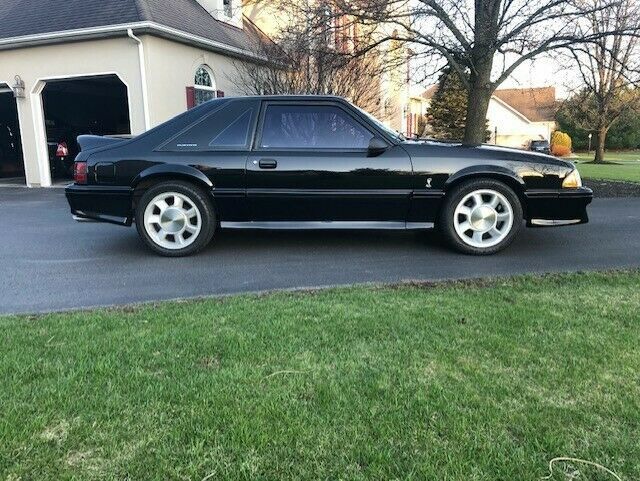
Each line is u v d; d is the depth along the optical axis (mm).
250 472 1986
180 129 5492
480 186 5383
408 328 3307
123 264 5336
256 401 2449
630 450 2109
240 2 16141
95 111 19078
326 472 1988
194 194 5457
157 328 3342
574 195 5355
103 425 2271
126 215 5535
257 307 3754
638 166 23109
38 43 12422
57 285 4609
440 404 2422
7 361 2850
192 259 5508
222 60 14062
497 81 11148
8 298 4250
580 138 45938
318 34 10852
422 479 1950
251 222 5547
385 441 2162
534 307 3691
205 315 3592
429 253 5633
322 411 2373
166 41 12141
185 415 2342
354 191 5316
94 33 11727
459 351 2973
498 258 5383
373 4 10086
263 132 5434
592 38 10039
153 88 11875
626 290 4094
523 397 2488
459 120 30625
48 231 7258
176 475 1972
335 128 5406
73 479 1947
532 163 5359
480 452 2090
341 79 12609
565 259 5309
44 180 13664
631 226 7047
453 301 3840
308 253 5707
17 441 2156
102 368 2768
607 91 16422
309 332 3250
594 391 2543
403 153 5316
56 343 3117
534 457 2066
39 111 13305
